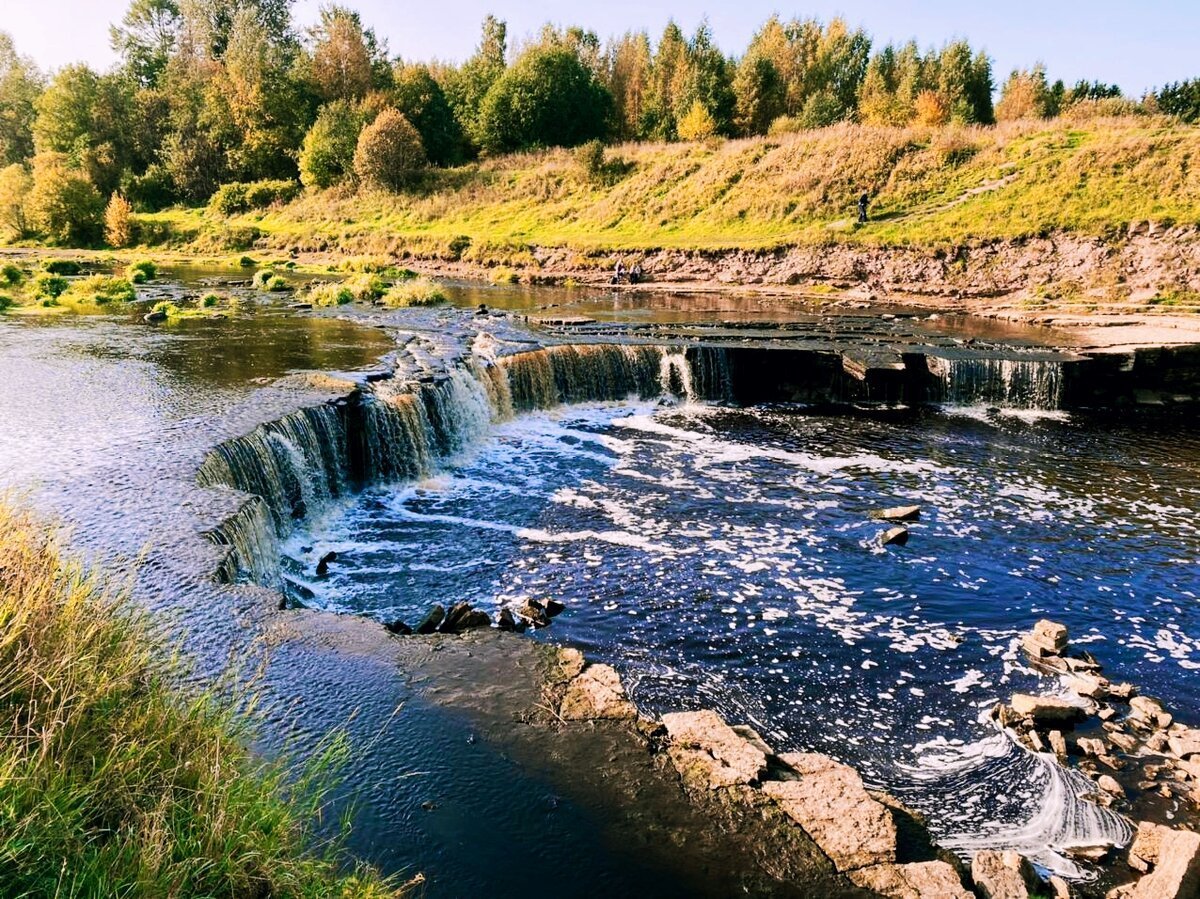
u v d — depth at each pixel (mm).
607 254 41719
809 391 22859
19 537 5219
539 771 5984
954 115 53125
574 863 5156
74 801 3838
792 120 54844
